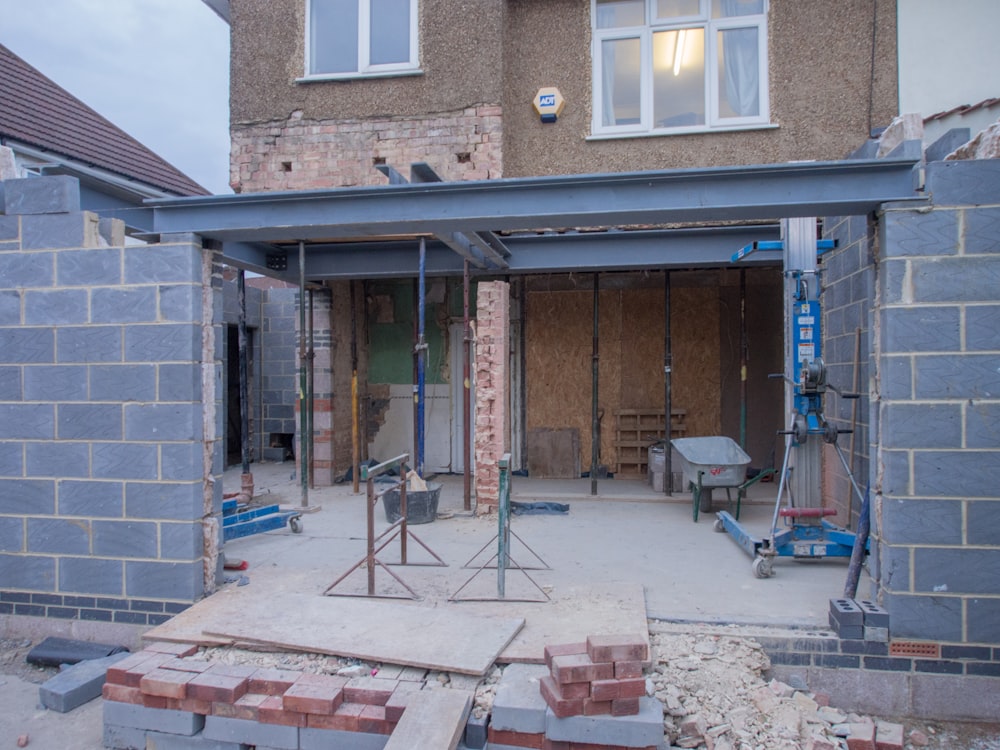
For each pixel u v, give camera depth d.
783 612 4.18
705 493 7.09
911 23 7.08
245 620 4.01
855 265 5.68
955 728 3.72
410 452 9.51
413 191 4.35
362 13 7.80
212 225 4.56
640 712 3.12
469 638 3.72
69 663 4.30
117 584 4.51
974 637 3.76
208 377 4.60
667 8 7.61
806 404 5.11
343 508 7.33
